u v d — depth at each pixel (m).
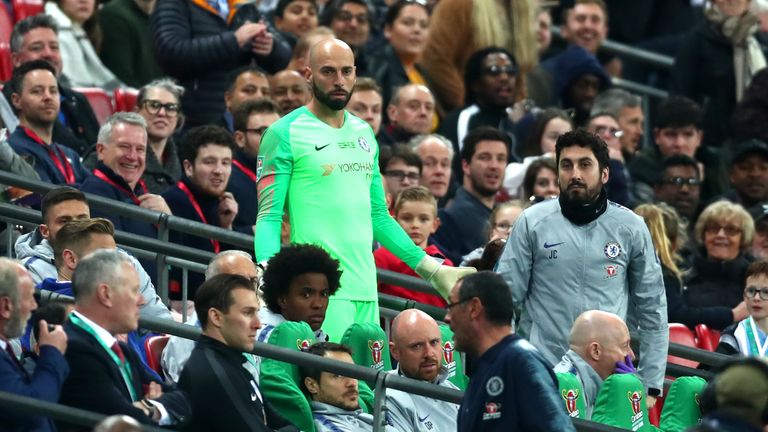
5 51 49.62
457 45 54.72
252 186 43.31
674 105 53.16
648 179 52.38
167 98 44.41
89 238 33.31
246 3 50.09
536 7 56.19
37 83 41.91
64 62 50.19
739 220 44.22
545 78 56.12
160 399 29.88
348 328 34.25
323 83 34.91
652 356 33.84
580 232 33.44
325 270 34.00
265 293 34.03
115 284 29.67
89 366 29.19
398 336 32.97
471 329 28.22
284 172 34.84
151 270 38.50
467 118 51.53
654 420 36.25
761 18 61.50
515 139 51.91
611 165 48.56
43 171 41.66
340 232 34.94
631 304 35.12
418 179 44.84
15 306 28.98
